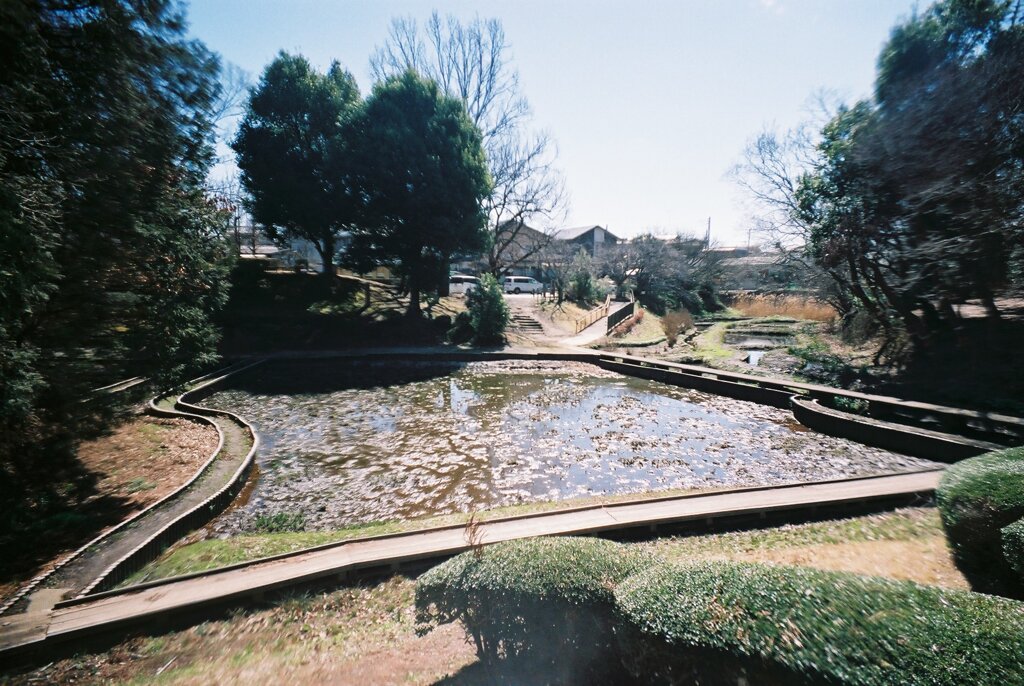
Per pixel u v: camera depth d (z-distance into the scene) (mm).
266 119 28625
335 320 28625
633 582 2797
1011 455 5297
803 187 19359
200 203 12594
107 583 5832
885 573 5203
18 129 6227
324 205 28234
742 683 2119
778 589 2406
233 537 7594
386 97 27797
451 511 8594
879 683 1854
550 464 10945
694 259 46969
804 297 31609
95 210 7793
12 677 4309
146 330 10555
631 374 22766
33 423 7938
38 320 7785
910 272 16031
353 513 8586
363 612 5098
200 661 4398
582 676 2807
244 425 13414
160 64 8719
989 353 15148
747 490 7863
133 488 9086
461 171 27375
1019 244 12992
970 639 1955
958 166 12891
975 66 13062
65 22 7152
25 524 7406
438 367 23906
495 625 3078
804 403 15016
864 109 17125
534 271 57406
